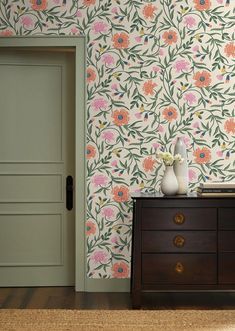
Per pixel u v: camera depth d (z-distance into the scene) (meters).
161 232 3.71
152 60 4.23
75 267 4.26
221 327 3.22
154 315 3.49
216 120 4.23
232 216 3.73
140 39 4.23
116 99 4.23
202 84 4.23
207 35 4.23
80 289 4.20
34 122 4.41
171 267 3.71
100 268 4.21
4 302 3.85
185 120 4.23
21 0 4.24
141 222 3.72
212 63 4.23
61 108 4.42
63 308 3.68
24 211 4.40
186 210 3.72
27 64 4.41
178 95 4.23
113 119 4.23
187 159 4.23
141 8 4.23
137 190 4.22
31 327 3.23
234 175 4.23
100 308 3.68
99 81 4.23
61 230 4.41
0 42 4.23
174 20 4.24
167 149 4.23
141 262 3.71
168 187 3.82
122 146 4.23
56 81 4.42
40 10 4.23
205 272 3.72
